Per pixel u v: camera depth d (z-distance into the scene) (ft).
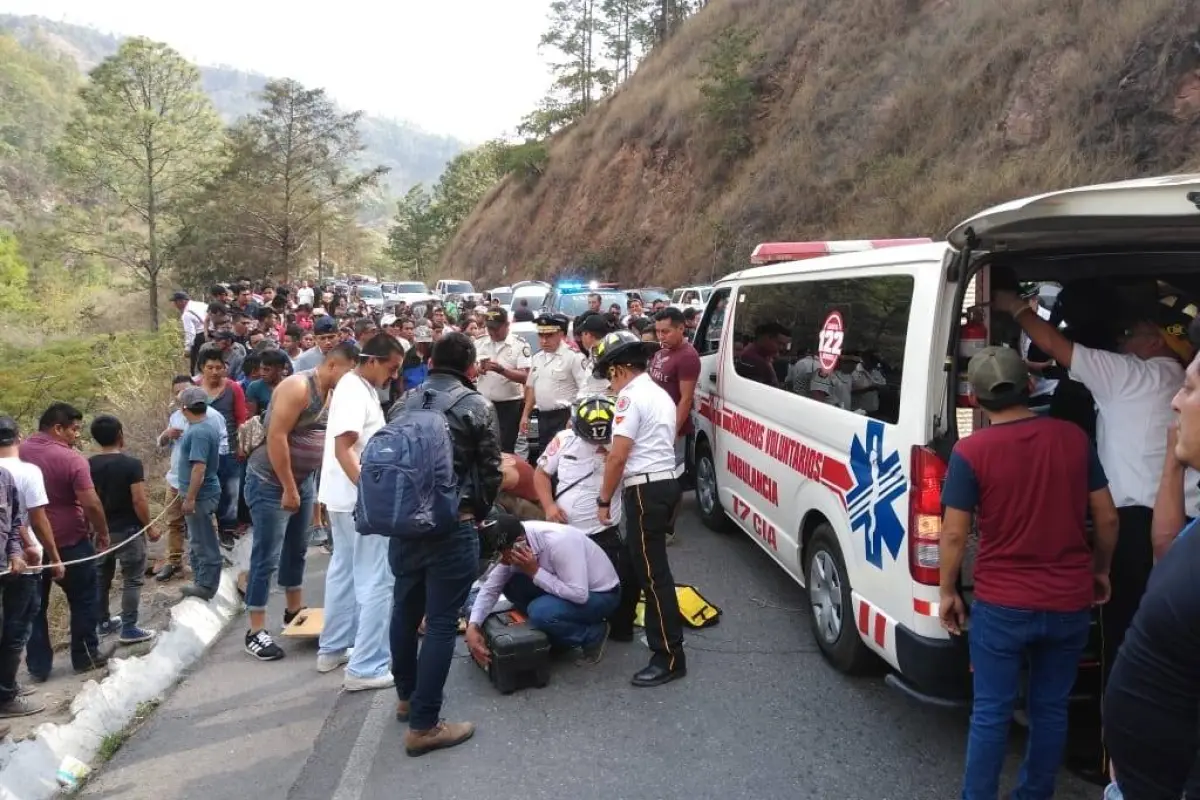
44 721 14.66
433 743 12.78
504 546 14.48
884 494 12.18
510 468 18.62
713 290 23.54
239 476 23.80
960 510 9.82
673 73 116.37
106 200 150.82
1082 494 9.56
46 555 16.05
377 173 157.17
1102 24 56.18
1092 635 11.52
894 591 11.94
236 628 18.65
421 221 240.94
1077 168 50.78
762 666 15.20
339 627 16.11
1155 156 47.85
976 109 63.62
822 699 13.96
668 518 14.64
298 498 16.25
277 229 147.23
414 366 29.40
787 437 16.30
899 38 80.94
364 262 197.88
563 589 15.08
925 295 11.68
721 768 12.08
